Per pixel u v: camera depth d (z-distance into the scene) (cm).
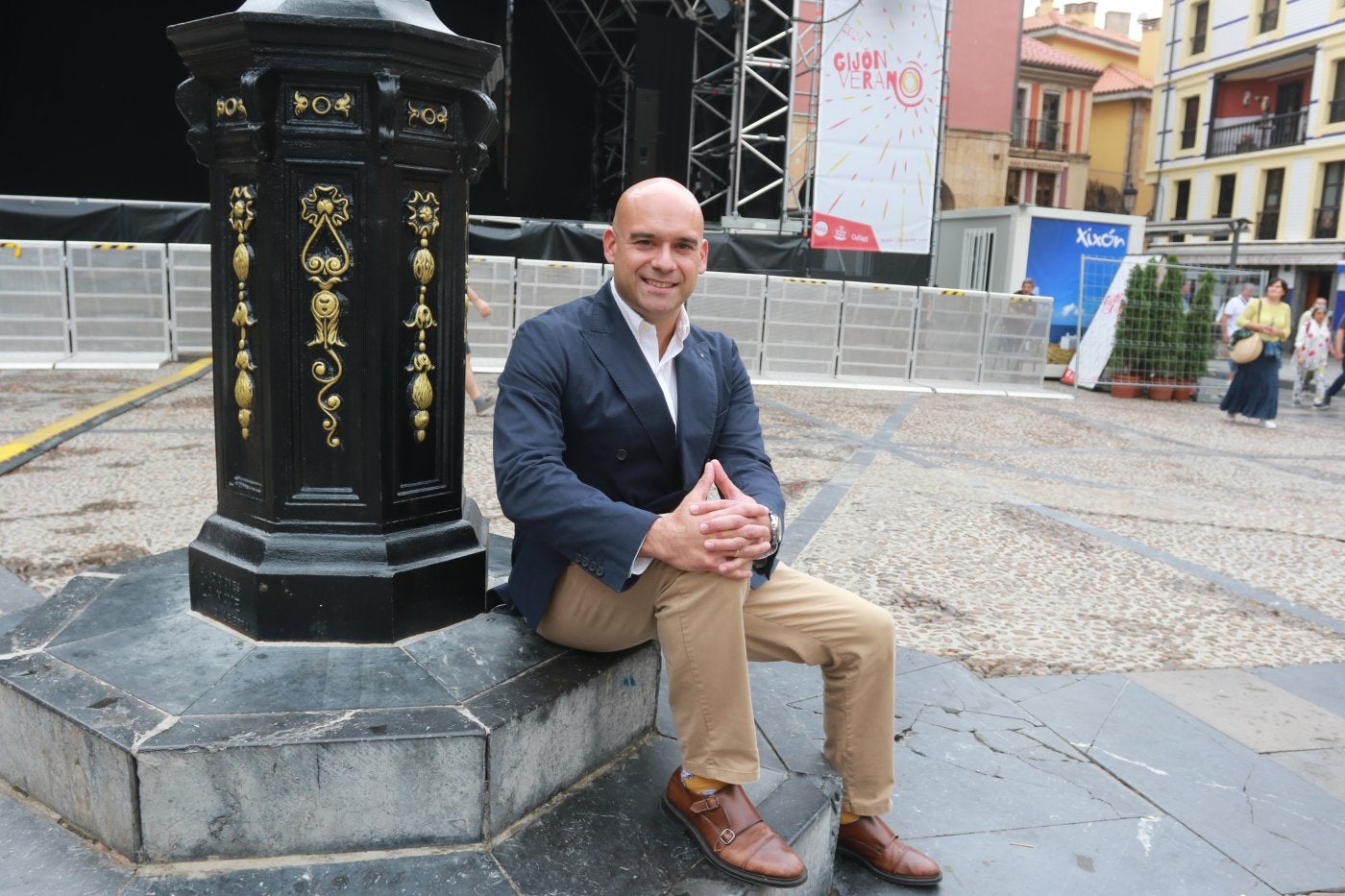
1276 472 747
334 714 177
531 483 181
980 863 216
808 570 417
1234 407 1058
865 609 196
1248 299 1256
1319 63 2722
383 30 182
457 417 221
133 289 1038
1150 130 3525
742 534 168
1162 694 309
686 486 200
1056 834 229
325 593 203
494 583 255
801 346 1210
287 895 164
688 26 1262
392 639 206
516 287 1108
